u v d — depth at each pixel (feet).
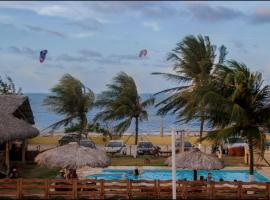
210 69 116.26
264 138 75.77
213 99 75.41
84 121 151.12
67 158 71.15
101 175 100.73
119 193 69.36
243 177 100.89
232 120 75.46
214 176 103.09
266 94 77.92
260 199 68.90
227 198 69.10
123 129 143.95
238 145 132.67
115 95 145.89
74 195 68.74
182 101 122.11
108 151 138.41
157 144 173.37
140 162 119.03
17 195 68.90
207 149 135.23
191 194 68.95
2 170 91.04
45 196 68.64
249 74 78.07
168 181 69.36
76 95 148.97
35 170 100.07
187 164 72.69
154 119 309.63
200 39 119.34
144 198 69.00
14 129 85.46
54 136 177.47
